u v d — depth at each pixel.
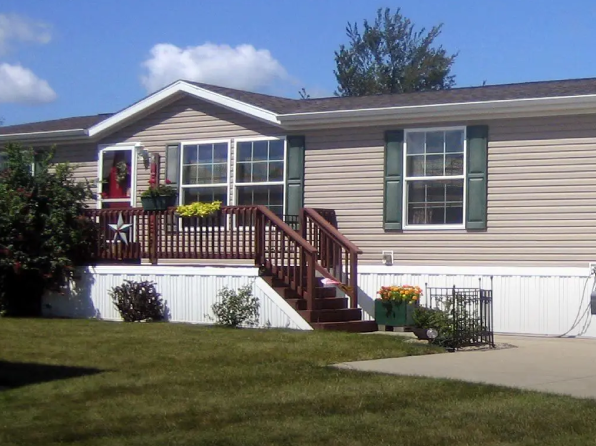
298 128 17.73
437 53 51.81
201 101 18.77
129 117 19.34
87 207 18.55
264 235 16.27
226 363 11.41
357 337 13.75
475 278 16.06
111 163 19.84
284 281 16.00
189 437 7.75
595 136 15.33
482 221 16.09
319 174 17.58
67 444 7.54
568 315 15.36
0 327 15.13
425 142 16.69
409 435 7.80
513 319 15.76
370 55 52.75
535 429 7.98
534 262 15.69
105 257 18.03
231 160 18.41
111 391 9.65
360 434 7.84
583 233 15.36
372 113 16.75
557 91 16.03
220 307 15.93
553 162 15.62
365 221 17.11
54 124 22.05
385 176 16.95
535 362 11.91
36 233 17.86
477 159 16.16
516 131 15.91
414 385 9.95
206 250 16.81
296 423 8.25
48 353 12.12
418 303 15.78
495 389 9.73
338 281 16.22
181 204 18.91
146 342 13.09
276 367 11.14
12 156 18.19
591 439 7.65
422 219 16.69
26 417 8.49
